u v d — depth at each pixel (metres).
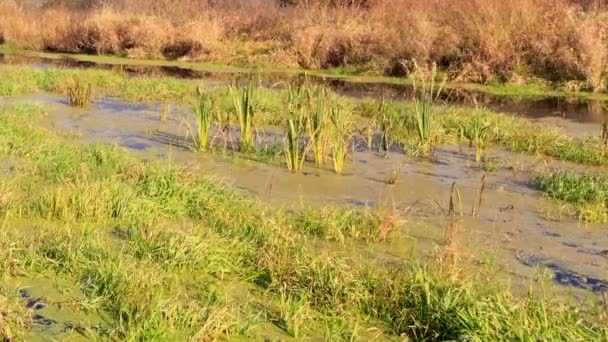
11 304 4.27
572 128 11.63
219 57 21.58
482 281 4.93
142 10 25.33
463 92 16.00
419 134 9.48
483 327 4.03
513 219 6.55
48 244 5.20
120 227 5.87
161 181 6.88
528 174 8.31
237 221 5.98
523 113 13.28
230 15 24.30
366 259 5.36
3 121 9.55
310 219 6.04
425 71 17.58
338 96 13.52
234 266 5.13
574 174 7.85
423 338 4.24
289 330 4.29
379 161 8.69
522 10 17.84
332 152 8.33
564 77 16.89
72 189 6.39
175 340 4.07
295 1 25.03
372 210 6.51
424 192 7.36
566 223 6.49
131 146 9.02
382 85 17.03
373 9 21.44
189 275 5.01
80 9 28.83
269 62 20.75
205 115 8.81
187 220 6.20
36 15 27.05
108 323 4.27
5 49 24.84
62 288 4.68
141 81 14.85
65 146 8.30
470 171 8.37
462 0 18.72
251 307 4.59
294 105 8.99
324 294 4.64
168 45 22.89
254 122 10.04
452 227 5.42
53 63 20.64
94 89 13.80
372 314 4.52
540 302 4.37
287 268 4.96
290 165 8.03
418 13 19.33
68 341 4.06
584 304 4.68
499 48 17.58
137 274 4.70
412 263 5.00
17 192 6.47
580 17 17.97
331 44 20.22
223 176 7.68
